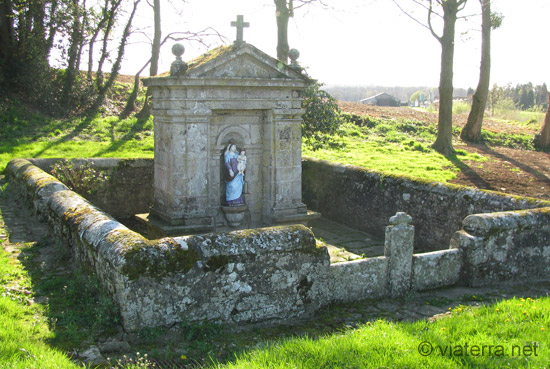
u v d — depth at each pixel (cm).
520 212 710
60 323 466
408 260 641
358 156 1591
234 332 498
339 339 449
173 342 462
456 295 646
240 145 939
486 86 2086
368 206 1042
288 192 956
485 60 2056
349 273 604
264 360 399
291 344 435
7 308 475
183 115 846
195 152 861
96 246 517
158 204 933
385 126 2139
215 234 507
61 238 666
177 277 472
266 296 519
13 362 363
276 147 933
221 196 948
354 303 606
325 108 1256
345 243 973
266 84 887
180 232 854
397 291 637
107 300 471
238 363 404
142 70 2128
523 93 7206
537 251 715
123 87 2397
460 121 2627
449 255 675
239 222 924
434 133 2203
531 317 516
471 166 1570
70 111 1953
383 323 506
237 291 502
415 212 948
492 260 687
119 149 1524
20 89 1962
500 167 1595
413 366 396
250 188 960
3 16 1919
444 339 453
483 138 2180
